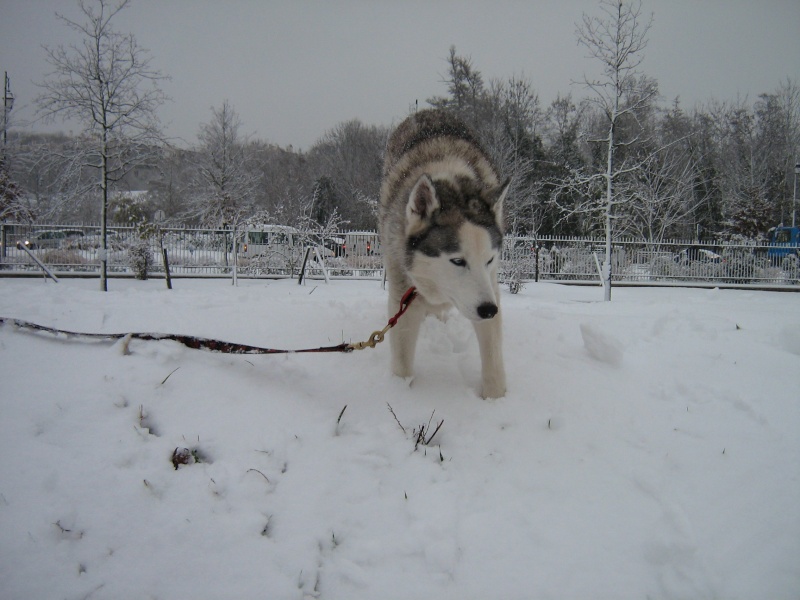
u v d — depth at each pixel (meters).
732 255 22.14
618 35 14.06
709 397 3.58
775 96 41.47
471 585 2.20
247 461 2.82
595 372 3.98
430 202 3.46
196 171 32.22
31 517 2.34
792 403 3.49
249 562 2.27
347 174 44.44
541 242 21.44
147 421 3.06
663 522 2.49
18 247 18.59
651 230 26.78
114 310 4.97
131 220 27.84
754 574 2.20
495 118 31.45
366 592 2.18
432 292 3.65
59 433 2.83
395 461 2.92
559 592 2.16
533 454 3.01
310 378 3.77
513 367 4.07
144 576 2.18
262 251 19.78
